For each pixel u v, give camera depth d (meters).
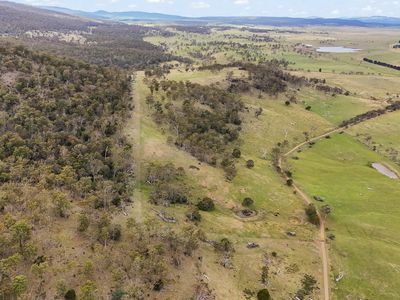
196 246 74.69
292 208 108.06
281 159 146.75
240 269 76.12
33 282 56.78
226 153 138.25
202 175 115.50
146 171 110.69
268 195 113.25
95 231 71.50
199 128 147.88
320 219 103.50
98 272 61.91
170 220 87.00
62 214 74.81
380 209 111.06
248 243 86.50
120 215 83.25
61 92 134.25
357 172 140.00
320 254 87.62
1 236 59.97
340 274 80.75
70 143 108.31
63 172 89.69
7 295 52.66
